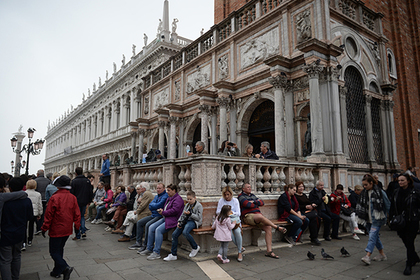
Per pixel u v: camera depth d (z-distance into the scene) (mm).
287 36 12289
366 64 13391
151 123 24062
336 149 10008
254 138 14898
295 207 7246
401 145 15602
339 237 8102
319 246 7098
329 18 11164
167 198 6633
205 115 15766
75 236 8250
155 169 9094
